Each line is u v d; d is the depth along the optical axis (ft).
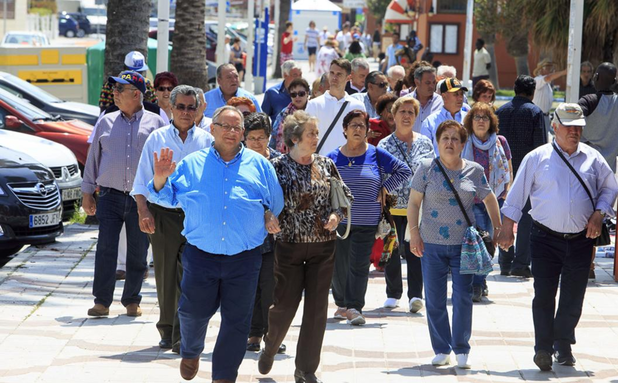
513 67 241.96
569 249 42.01
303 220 38.34
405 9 271.69
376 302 55.26
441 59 247.29
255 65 205.05
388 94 56.59
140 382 39.93
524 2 134.82
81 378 40.24
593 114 64.28
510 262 61.21
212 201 35.83
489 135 53.52
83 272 61.52
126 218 48.78
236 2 339.57
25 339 45.96
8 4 343.26
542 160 42.11
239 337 36.73
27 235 68.59
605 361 44.04
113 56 82.64
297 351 39.32
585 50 127.85
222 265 36.14
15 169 69.41
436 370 42.45
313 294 38.96
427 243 42.50
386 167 48.83
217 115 36.24
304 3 320.09
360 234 48.96
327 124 56.90
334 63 56.70
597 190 42.09
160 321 44.45
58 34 411.54
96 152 48.62
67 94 123.44
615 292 57.52
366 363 43.47
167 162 36.22
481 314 52.42
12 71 119.75
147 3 83.46
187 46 102.42
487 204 42.70
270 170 37.14
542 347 42.11
